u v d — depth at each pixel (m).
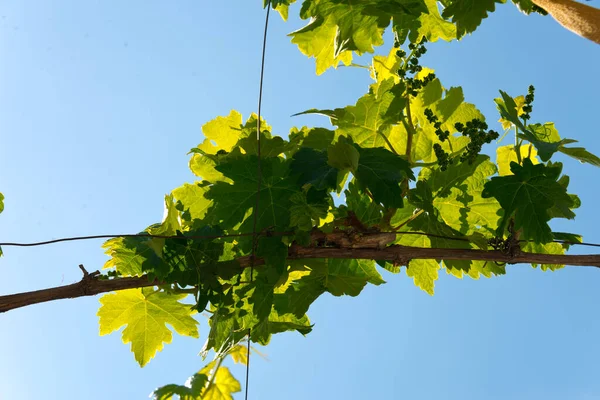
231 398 1.47
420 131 1.79
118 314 1.75
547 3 1.54
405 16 1.74
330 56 1.85
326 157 1.65
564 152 1.69
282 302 1.73
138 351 1.76
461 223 1.79
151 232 1.73
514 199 1.63
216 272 1.63
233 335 1.63
